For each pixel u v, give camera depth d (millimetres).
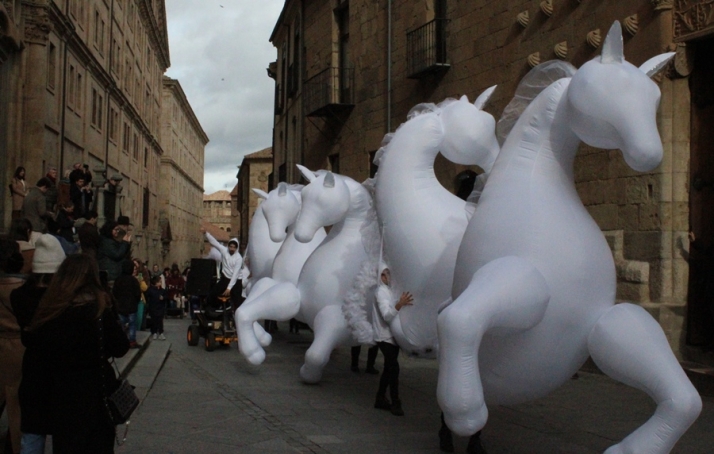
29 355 4527
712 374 9289
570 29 12609
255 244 13570
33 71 21797
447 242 6852
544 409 8555
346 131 21578
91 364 4410
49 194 14531
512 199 5312
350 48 21406
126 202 43656
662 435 4656
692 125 10648
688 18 10398
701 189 10609
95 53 33312
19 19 20672
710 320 10320
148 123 54875
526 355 5172
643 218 10961
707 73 10688
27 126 21719
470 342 4688
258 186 59469
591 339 5137
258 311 9312
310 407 8594
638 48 11141
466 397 4734
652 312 10562
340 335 9461
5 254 5574
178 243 74375
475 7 15344
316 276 9438
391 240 7168
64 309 4363
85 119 31281
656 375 4730
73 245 9867
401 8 18422
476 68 15305
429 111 7398
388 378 8273
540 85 5781
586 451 6688
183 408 8445
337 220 9281
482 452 6281
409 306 7180
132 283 12602
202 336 15469
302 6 25656
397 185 7117
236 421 7773
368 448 6668
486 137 6992
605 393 9555
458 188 15508
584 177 12188
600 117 4828
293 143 28297
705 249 10414
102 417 4434
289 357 13305
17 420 5371
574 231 5184
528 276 4895
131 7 45125
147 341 14398
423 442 6926
